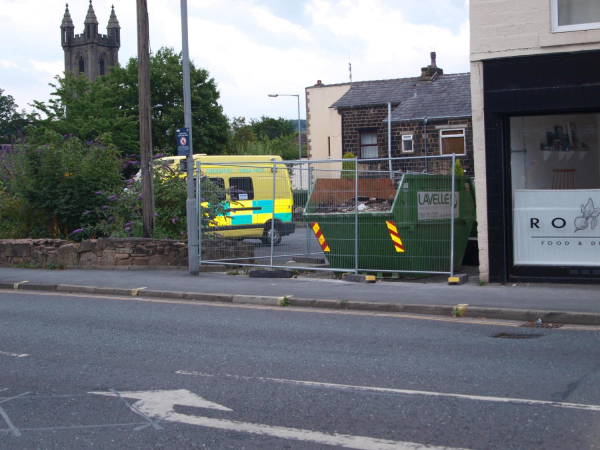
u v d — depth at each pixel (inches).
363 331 321.4
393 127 1309.1
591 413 195.9
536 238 431.8
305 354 278.1
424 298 388.8
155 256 577.9
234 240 567.5
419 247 482.9
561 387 221.8
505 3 421.1
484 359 262.1
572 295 380.8
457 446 174.1
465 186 533.6
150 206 606.5
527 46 416.2
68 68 4409.5
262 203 563.8
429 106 1289.4
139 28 586.9
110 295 464.8
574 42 404.5
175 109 1734.7
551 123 434.0
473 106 434.9
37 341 315.0
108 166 679.1
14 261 620.1
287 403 213.6
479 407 204.1
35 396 228.4
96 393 229.9
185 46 518.3
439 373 243.4
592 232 420.8
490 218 433.7
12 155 693.3
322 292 424.2
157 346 299.4
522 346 282.7
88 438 188.1
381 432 185.8
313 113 1651.1
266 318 362.3
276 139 2682.1
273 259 554.9
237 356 277.4
